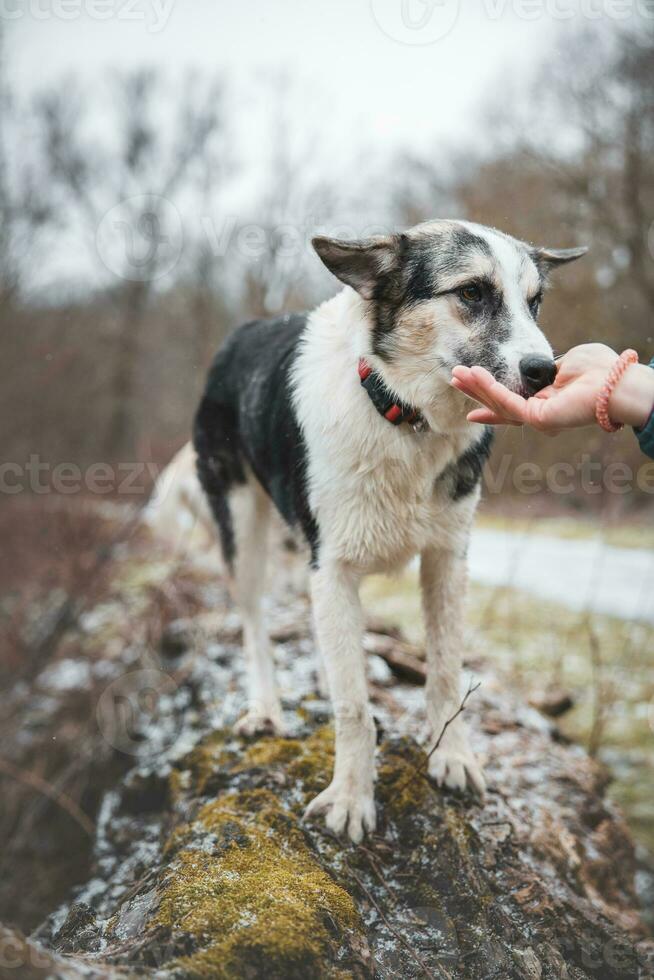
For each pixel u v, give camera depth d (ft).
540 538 28.48
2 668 17.01
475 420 6.47
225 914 6.46
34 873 12.55
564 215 35.53
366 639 12.93
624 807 12.97
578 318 31.14
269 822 8.01
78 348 41.91
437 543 8.84
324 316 9.85
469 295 8.27
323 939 6.44
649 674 16.92
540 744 11.52
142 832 10.22
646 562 25.08
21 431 37.14
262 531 11.53
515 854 8.19
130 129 55.67
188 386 36.24
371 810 8.07
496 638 18.66
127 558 19.72
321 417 8.70
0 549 18.53
